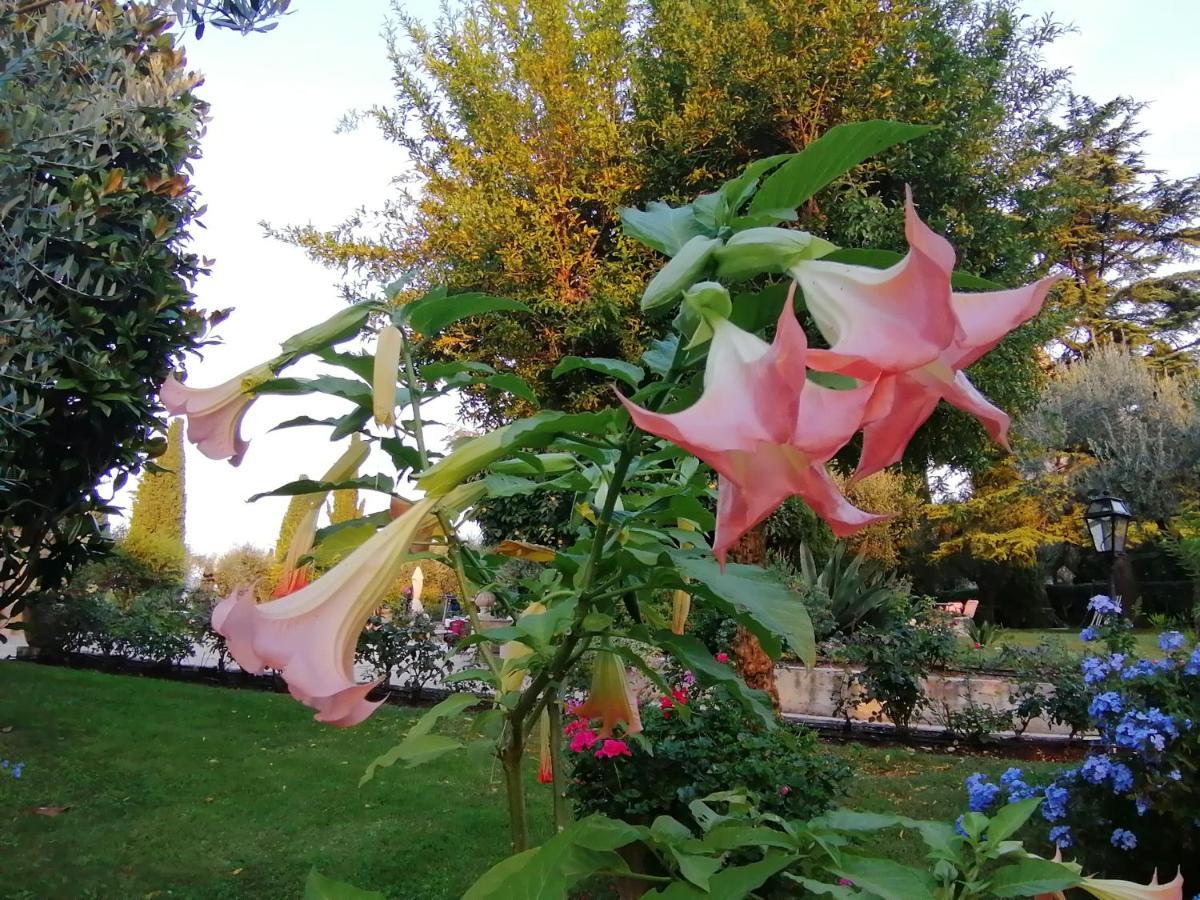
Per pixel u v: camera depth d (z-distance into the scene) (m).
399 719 7.38
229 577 13.42
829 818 1.39
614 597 1.14
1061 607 16.17
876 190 6.71
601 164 6.87
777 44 6.34
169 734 6.46
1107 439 14.60
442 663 8.43
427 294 1.26
